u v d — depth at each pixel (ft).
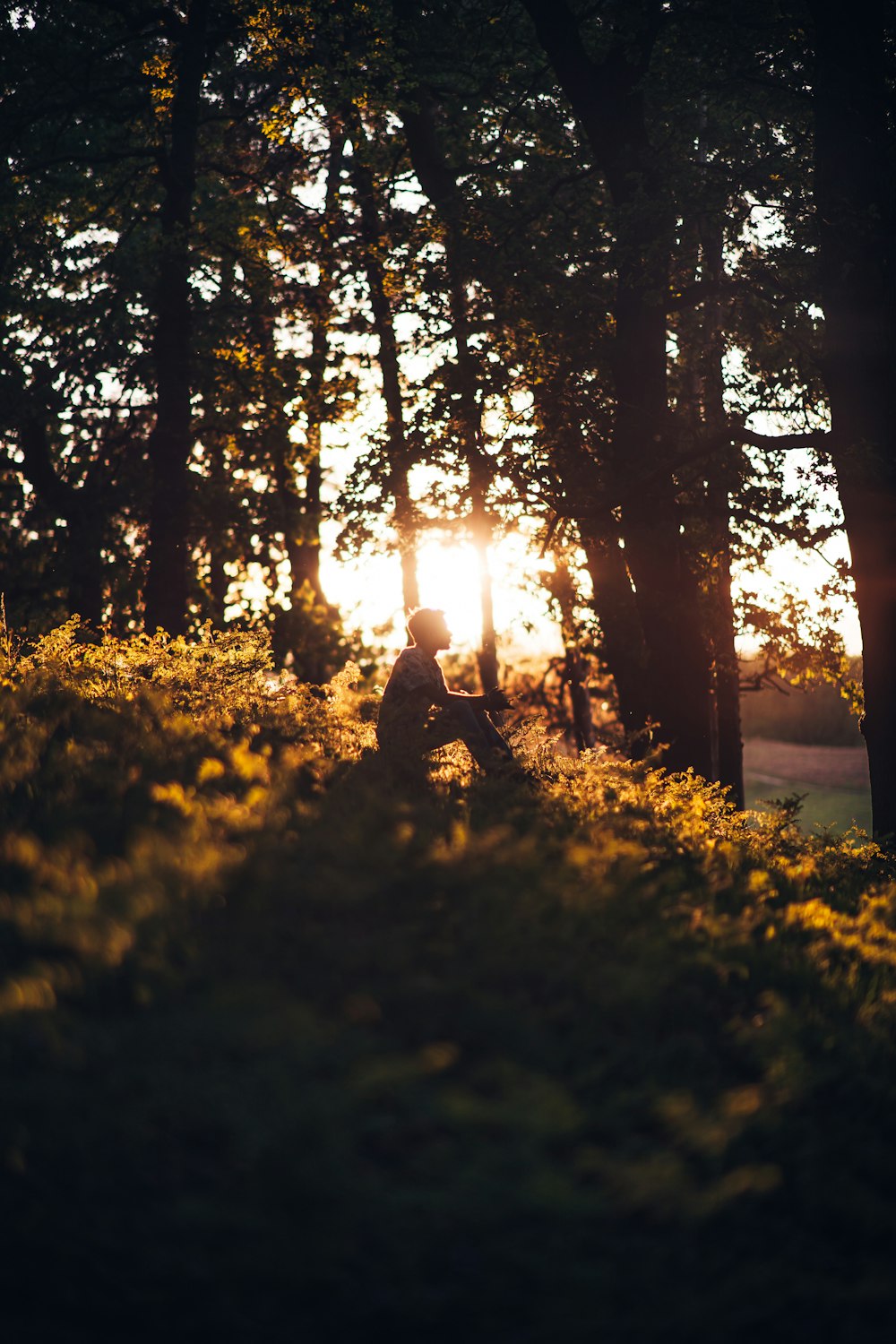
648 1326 10.01
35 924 12.81
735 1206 11.46
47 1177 10.21
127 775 18.92
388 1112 11.40
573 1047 12.81
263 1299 9.72
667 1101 11.48
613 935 15.08
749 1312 10.34
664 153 51.80
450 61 61.52
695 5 52.60
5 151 69.41
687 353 64.34
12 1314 9.38
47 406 75.10
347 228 68.08
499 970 13.56
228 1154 10.62
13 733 20.54
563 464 55.31
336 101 59.88
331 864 15.02
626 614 60.64
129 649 31.81
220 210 72.69
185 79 68.59
